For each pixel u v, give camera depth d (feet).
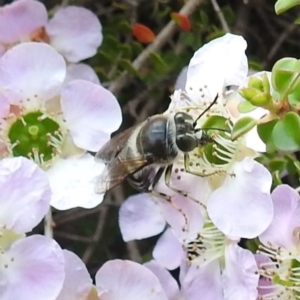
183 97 0.80
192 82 0.80
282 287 0.79
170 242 0.84
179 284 0.85
